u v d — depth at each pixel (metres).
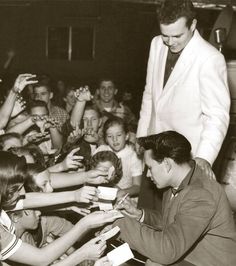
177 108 3.18
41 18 10.94
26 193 2.67
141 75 11.12
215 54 3.06
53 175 3.06
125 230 2.46
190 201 2.39
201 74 3.05
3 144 3.54
